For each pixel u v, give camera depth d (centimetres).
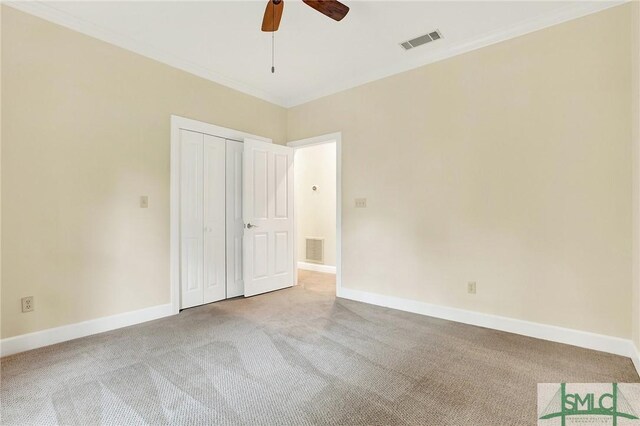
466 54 298
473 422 157
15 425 154
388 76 349
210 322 299
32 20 240
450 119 307
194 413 164
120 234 287
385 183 352
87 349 239
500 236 280
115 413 163
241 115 393
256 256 395
